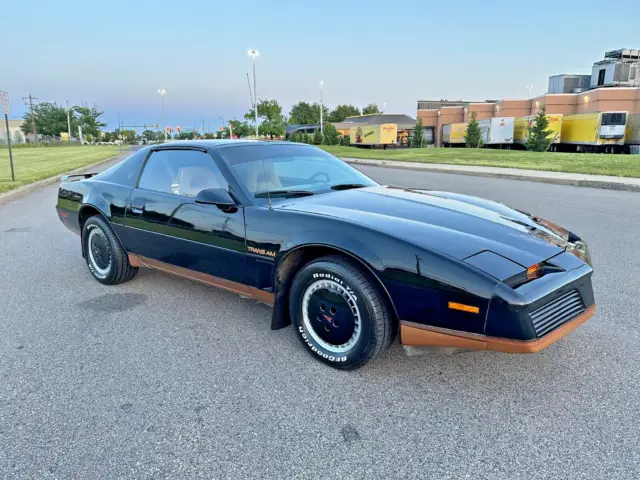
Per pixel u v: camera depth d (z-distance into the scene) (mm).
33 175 15383
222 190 2994
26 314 3631
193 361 2863
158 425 2240
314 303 2754
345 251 2479
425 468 1933
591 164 18203
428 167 19141
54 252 5574
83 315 3607
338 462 1975
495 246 2387
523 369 2715
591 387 2520
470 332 2217
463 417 2275
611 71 44406
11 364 2840
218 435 2162
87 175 4934
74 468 1950
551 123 33906
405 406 2371
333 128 57375
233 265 3090
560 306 2334
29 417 2309
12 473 1918
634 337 3100
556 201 9516
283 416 2301
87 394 2510
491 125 38469
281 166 3457
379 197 3170
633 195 10523
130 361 2871
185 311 3668
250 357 2904
